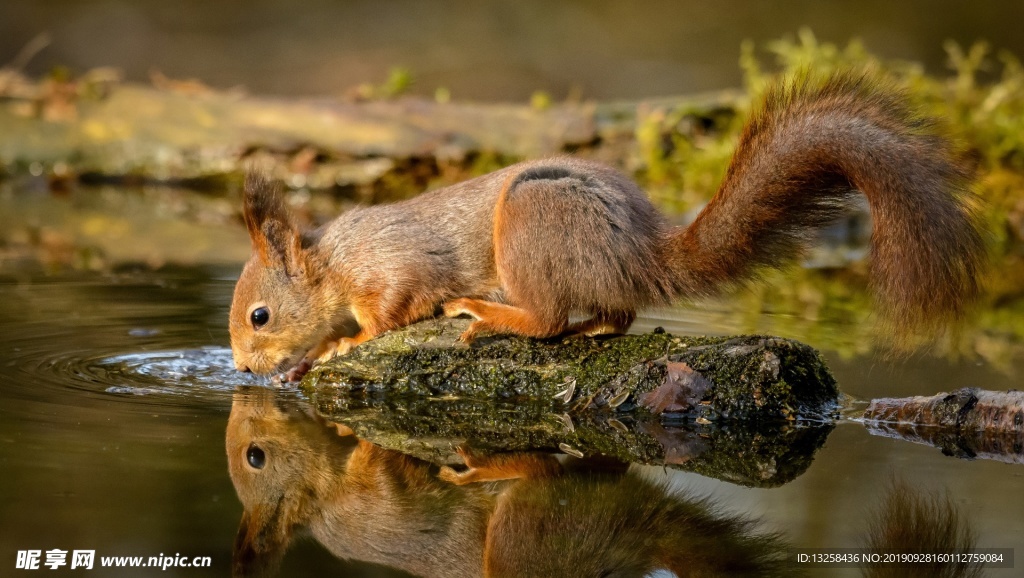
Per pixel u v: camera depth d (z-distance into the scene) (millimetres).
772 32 33656
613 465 8734
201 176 23203
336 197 22453
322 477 8312
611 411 10070
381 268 10938
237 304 11102
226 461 8352
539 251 9977
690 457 8945
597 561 6980
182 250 17859
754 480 8375
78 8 32750
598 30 34438
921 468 8617
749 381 10008
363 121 22953
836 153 9094
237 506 7523
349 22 34562
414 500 7945
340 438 9273
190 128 23219
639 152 22281
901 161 8836
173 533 7043
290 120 23078
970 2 33781
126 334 12398
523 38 33938
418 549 7129
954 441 9430
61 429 8930
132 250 17719
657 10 35531
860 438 9523
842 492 8070
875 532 7266
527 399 10297
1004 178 19219
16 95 23422
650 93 30516
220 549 6867
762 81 21547
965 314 8789
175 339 12273
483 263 10984
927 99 20547
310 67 31578
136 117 23359
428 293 10945
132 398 10016
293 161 22859
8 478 7770
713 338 10445
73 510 7242
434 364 10523
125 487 7680
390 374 10578
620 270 9898
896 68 21672
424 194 11500
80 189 23188
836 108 9320
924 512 7598
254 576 6598
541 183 10047
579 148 22453
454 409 10242
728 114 22562
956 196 8812
